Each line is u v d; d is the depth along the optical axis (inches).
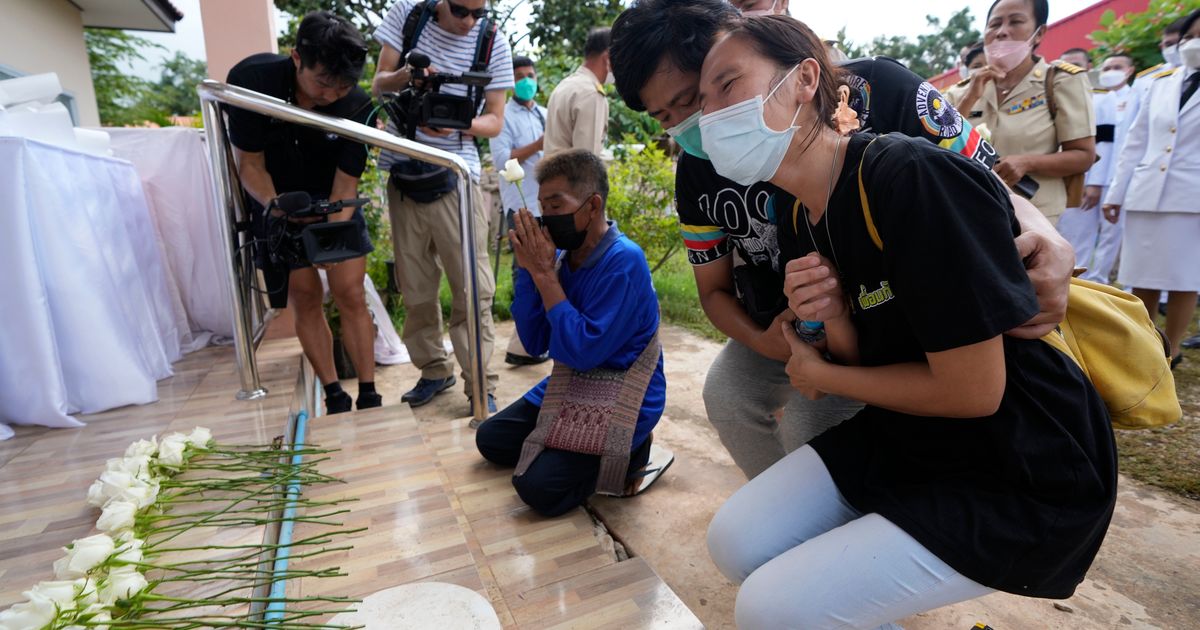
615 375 80.1
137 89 629.0
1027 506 38.1
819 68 40.3
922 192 35.5
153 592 46.7
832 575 39.9
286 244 89.0
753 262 66.5
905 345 42.4
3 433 72.7
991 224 35.3
